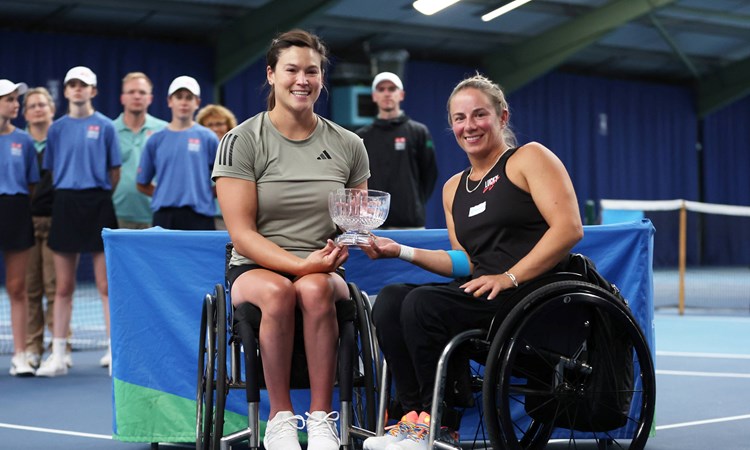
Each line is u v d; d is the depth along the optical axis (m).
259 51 14.88
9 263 5.62
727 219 21.02
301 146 3.14
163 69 15.27
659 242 19.95
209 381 2.81
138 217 6.25
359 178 3.26
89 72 5.66
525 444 3.03
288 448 2.80
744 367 5.90
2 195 5.56
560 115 19.44
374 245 2.94
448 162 18.11
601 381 2.79
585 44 16.66
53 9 14.08
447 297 2.72
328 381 2.90
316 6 13.99
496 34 17.27
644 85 20.59
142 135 6.29
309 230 3.11
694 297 12.59
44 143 6.37
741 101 21.80
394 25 16.41
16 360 5.64
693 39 18.50
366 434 2.88
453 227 3.17
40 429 4.05
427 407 2.75
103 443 3.78
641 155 20.58
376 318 2.82
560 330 2.77
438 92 18.11
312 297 2.86
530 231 2.90
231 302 2.99
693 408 4.45
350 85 16.77
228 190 3.05
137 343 3.59
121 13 14.51
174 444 3.81
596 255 3.71
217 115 6.25
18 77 14.16
